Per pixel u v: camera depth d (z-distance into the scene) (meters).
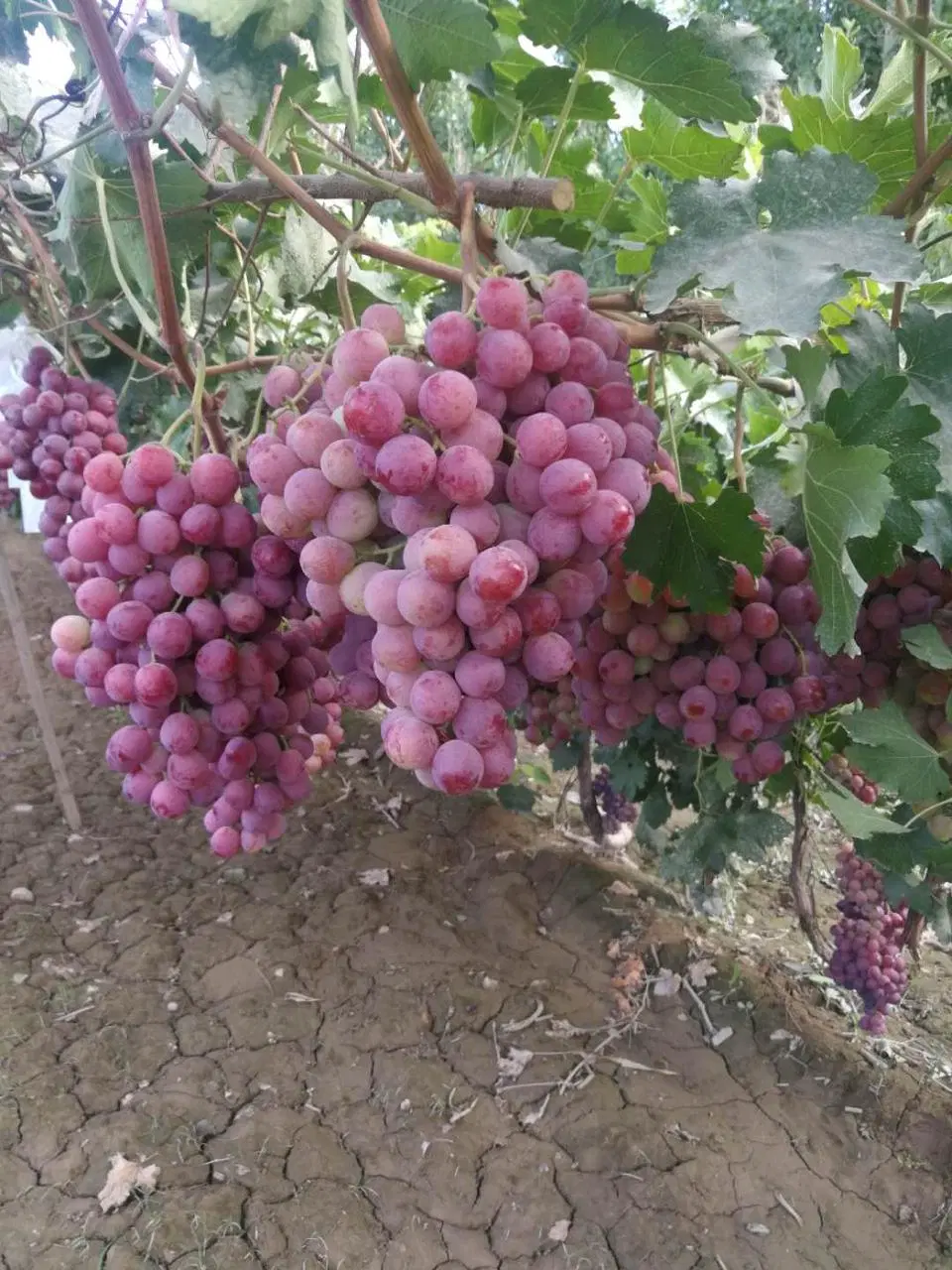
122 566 0.55
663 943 1.38
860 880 1.12
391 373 0.42
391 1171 1.04
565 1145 1.08
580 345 0.46
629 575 0.69
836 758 1.05
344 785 1.78
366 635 0.52
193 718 0.58
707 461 1.10
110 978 1.29
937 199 0.79
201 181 0.69
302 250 0.98
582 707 0.84
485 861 1.56
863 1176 1.07
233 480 0.55
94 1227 0.95
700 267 0.52
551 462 0.42
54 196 0.95
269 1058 1.17
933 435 0.61
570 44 0.63
